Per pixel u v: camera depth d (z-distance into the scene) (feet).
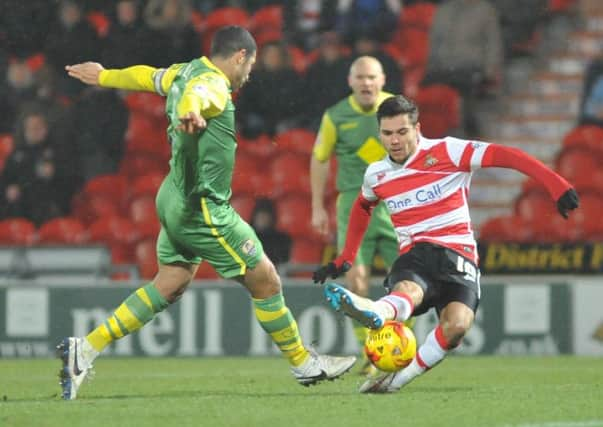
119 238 172.76
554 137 198.59
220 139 81.61
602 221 171.32
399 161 84.99
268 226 167.22
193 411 71.87
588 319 147.74
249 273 84.99
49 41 189.67
